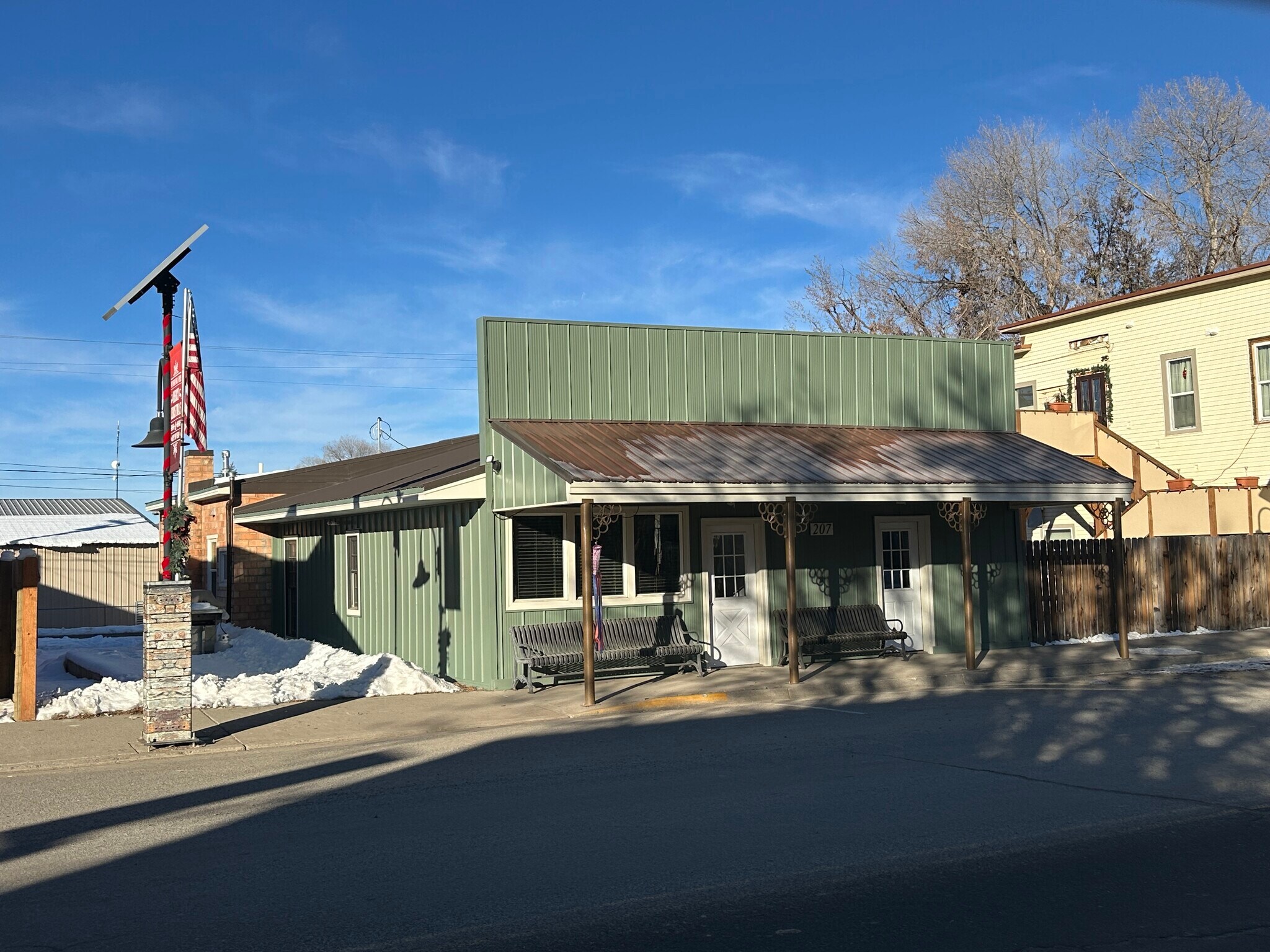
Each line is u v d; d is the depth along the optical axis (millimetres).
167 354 12914
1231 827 7598
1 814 8711
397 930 5770
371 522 20906
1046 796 8586
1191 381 27859
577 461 14609
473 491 16141
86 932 5812
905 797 8648
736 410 18328
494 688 15945
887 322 47500
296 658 19719
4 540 32250
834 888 6379
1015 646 19984
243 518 24906
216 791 9523
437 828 7980
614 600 16922
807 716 13297
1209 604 21922
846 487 15727
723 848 7266
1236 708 13031
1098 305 29812
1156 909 5977
